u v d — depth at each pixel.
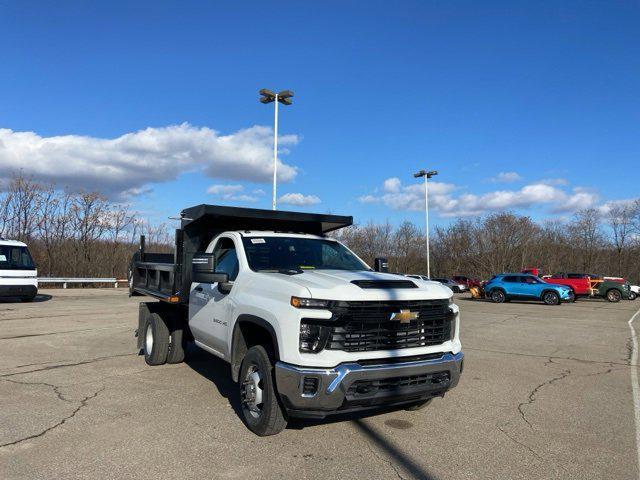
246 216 6.22
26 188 32.97
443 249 66.56
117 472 3.73
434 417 5.27
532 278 27.12
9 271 17.48
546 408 5.74
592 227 62.28
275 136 23.41
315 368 3.98
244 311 4.81
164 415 5.13
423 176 43.78
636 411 5.67
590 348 10.56
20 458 3.97
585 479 3.79
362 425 4.93
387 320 4.25
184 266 6.67
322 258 5.94
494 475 3.83
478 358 9.09
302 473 3.78
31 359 7.96
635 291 31.98
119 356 8.27
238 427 4.79
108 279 29.67
